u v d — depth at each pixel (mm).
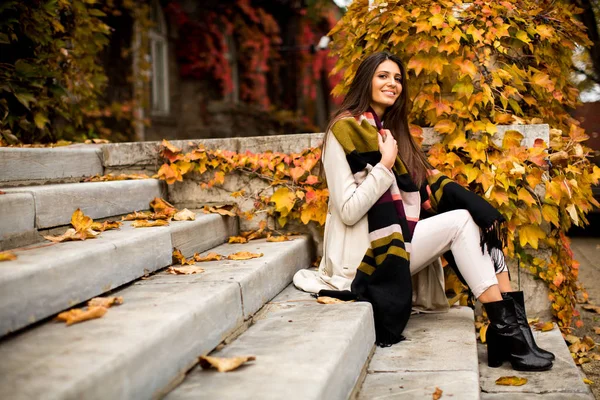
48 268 1979
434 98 3551
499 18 3551
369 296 2846
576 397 2475
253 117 14094
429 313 3295
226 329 2320
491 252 2930
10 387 1394
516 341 2770
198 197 3928
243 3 14250
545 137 3451
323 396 1803
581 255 5898
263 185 3852
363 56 3814
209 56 13078
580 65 5867
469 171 3432
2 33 4371
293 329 2412
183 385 1862
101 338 1746
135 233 2693
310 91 17719
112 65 9859
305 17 17312
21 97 4539
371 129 3021
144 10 10453
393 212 2930
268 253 3189
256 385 1812
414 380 2379
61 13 5219
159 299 2203
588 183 3646
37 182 3273
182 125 12898
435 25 3436
